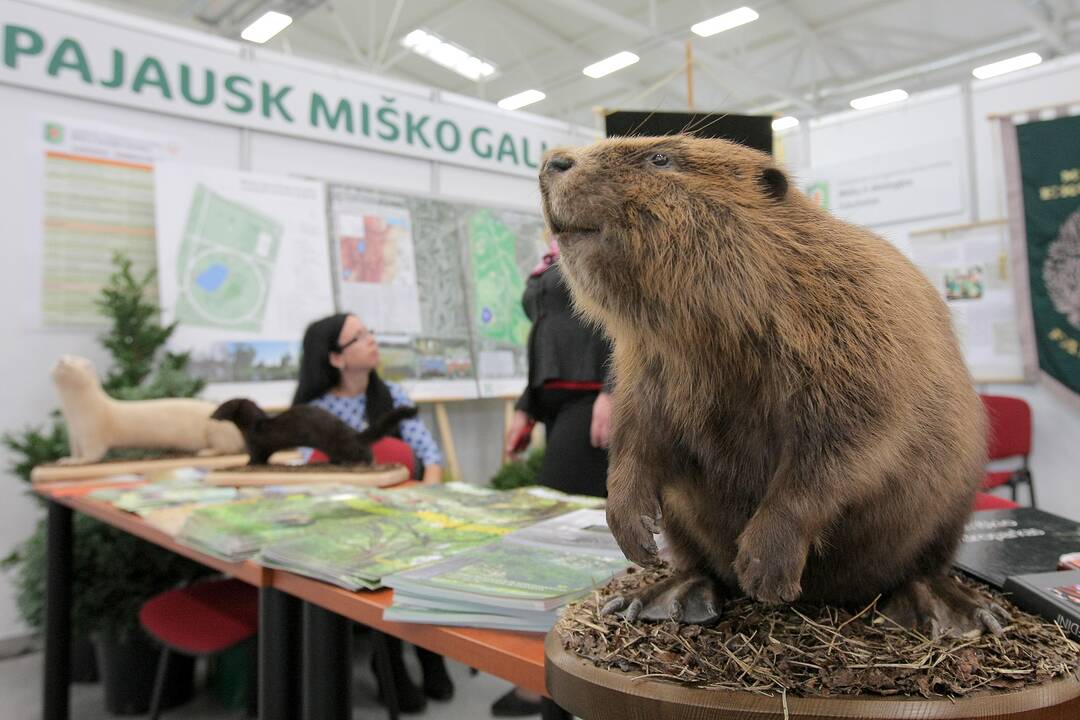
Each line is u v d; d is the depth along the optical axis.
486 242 5.50
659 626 0.89
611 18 7.02
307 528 1.75
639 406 0.95
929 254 5.11
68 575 2.80
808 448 0.81
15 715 3.11
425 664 3.19
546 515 1.88
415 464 3.42
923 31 8.14
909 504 0.83
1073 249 4.55
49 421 3.86
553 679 0.86
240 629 2.52
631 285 0.90
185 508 2.18
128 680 3.10
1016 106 4.78
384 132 4.99
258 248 4.43
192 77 4.24
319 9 7.68
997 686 0.72
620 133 1.71
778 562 0.77
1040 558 1.25
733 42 8.41
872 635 0.84
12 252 3.78
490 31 8.27
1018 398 4.61
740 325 0.85
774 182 0.91
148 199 4.17
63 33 3.85
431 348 5.11
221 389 4.23
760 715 0.70
